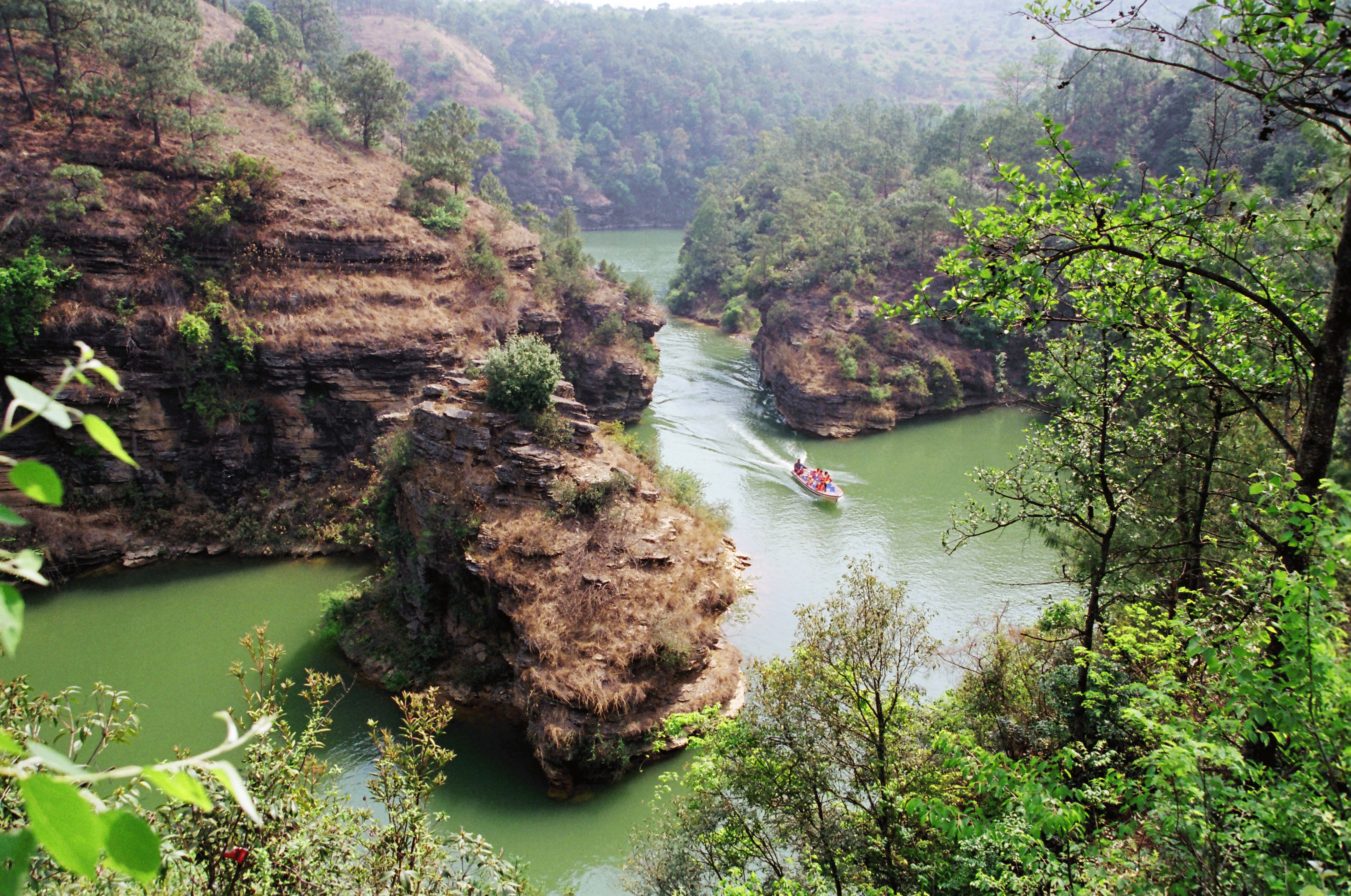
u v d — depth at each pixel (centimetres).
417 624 3688
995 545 4869
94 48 5538
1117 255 1474
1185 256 1404
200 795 266
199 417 4862
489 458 3697
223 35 10050
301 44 10675
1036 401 2319
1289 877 813
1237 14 1055
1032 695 2233
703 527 3947
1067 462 2111
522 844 2756
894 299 8206
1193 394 2070
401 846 1252
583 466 3722
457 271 6309
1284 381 1554
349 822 1323
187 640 3944
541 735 3028
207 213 5006
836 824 1845
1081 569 2439
